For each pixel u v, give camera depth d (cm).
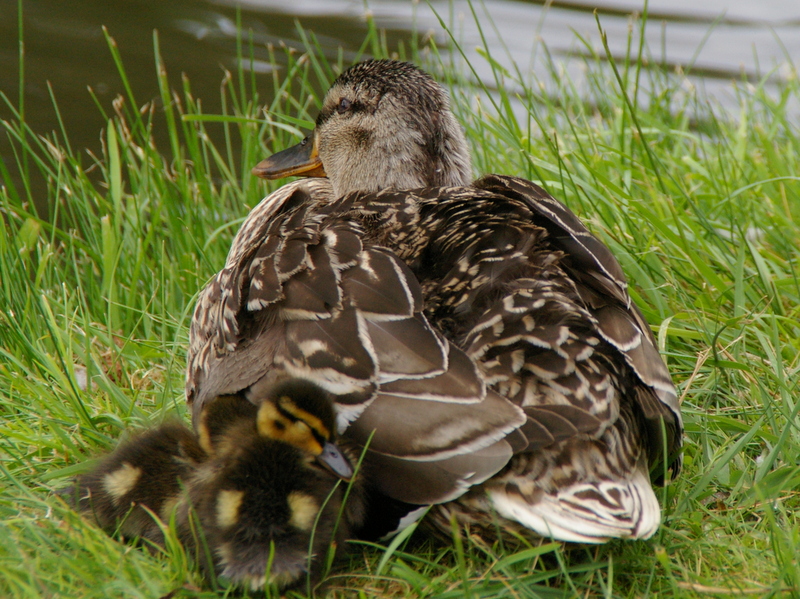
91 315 1067
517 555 607
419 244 696
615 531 588
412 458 580
